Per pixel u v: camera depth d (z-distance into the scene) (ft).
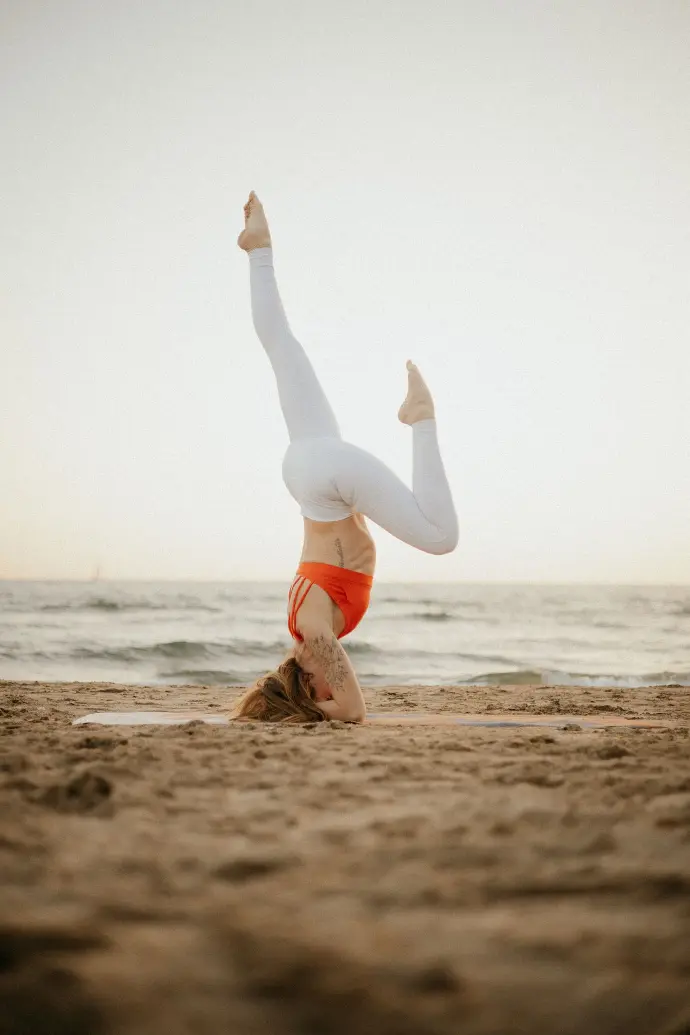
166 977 4.33
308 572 17.95
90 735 12.99
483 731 15.46
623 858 6.30
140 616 111.04
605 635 101.91
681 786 8.96
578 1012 4.03
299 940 4.76
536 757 11.29
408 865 6.14
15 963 4.47
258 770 10.05
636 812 7.77
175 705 24.41
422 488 17.89
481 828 7.16
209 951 4.63
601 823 7.36
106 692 31.07
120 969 4.40
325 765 10.48
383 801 8.36
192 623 102.78
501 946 4.70
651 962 4.51
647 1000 4.12
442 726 16.87
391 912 5.23
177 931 4.90
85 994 4.15
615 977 4.35
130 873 5.98
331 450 17.85
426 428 18.35
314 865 6.17
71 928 4.86
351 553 17.98
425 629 106.73
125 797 8.35
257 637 85.76
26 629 91.09
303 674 17.70
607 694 31.50
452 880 5.82
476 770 10.19
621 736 14.49
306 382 18.85
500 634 101.19
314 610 17.66
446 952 4.62
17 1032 3.88
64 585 246.88
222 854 6.42
